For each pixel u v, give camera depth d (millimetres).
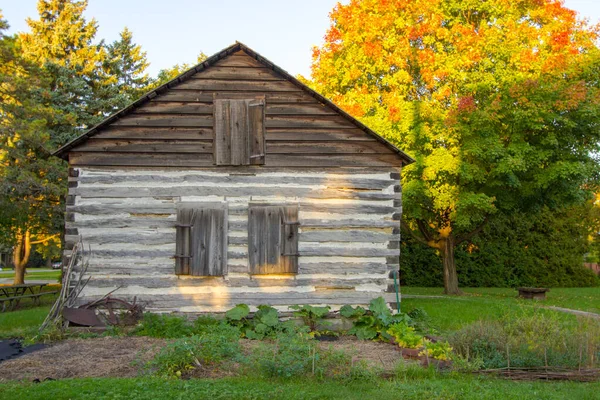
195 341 9914
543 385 8836
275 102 14297
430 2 21422
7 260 69875
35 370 9453
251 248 13859
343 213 14195
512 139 20297
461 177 20156
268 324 12867
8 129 21891
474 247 31359
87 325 13133
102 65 32188
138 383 8305
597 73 19969
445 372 9391
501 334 10469
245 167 14117
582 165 19781
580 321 11508
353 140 14352
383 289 14148
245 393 7875
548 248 31531
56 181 24531
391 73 22297
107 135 13930
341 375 8930
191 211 13859
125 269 13648
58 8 32781
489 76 20266
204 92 14203
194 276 13734
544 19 21531
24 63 23625
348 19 22328
